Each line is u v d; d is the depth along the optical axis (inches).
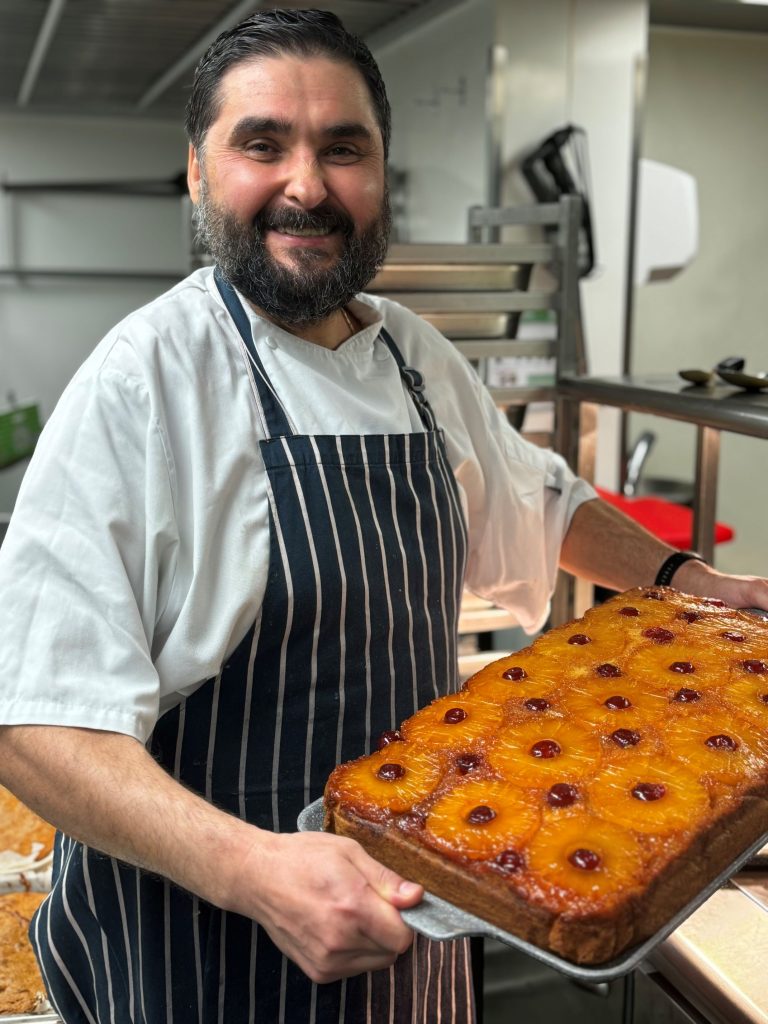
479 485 58.6
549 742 38.4
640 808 34.9
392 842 35.0
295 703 46.0
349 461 47.5
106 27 131.7
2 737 39.9
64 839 50.8
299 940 33.6
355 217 45.9
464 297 81.6
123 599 41.1
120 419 43.3
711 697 41.9
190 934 45.3
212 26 131.3
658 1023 50.1
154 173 215.2
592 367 148.2
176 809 37.2
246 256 45.6
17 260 210.5
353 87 44.6
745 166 172.4
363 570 46.4
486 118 134.9
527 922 31.5
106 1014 47.1
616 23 136.9
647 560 59.3
